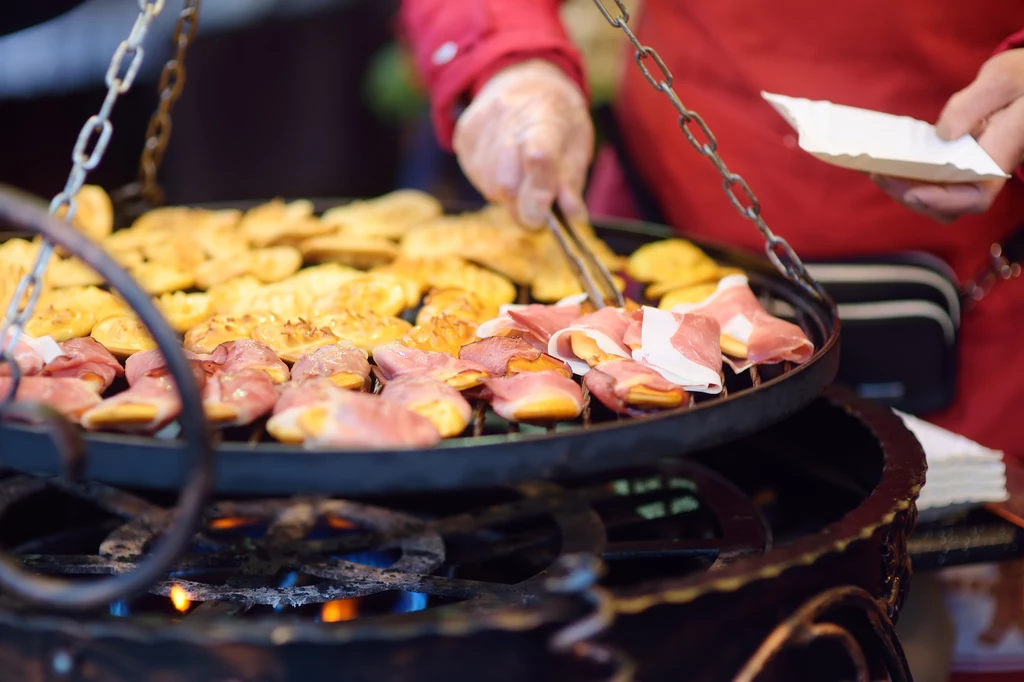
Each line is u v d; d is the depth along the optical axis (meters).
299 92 3.41
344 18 3.39
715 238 1.71
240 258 1.56
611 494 1.39
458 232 1.65
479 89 1.58
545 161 1.48
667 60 1.70
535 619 1.04
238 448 1.05
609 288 1.42
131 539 1.27
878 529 1.15
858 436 1.34
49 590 1.03
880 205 1.63
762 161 1.65
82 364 1.23
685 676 1.10
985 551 1.33
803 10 1.58
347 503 1.34
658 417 1.11
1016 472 1.47
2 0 1.19
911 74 1.58
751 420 1.14
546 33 1.57
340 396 1.13
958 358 1.69
